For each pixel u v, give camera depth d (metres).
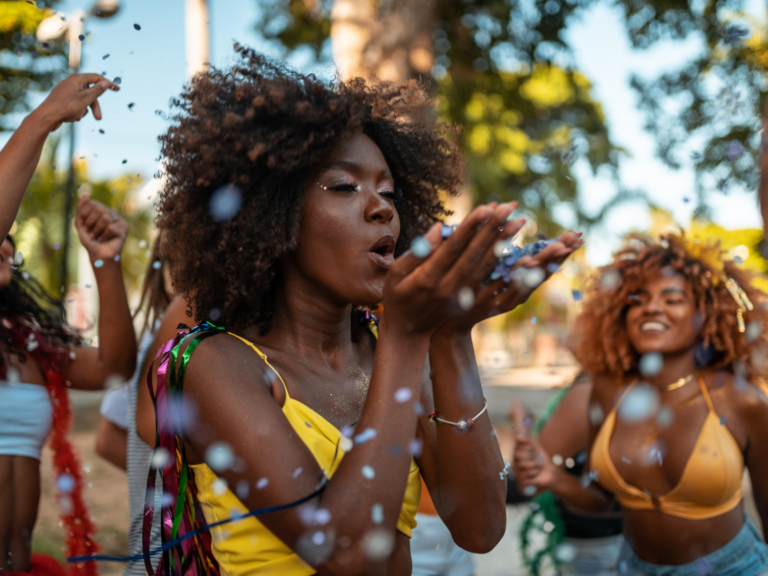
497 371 10.78
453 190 1.33
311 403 0.98
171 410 0.90
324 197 0.99
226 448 0.83
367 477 0.80
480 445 0.96
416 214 1.26
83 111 1.29
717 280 1.86
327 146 0.99
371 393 0.85
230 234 0.99
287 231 1.00
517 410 2.03
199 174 1.02
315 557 0.80
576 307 2.13
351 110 1.01
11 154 1.23
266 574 0.89
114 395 1.97
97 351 1.75
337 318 1.06
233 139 1.00
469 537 1.00
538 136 10.11
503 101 9.09
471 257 0.79
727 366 1.87
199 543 0.94
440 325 0.90
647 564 1.87
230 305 1.01
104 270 1.72
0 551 1.45
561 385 2.27
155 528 1.46
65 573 1.61
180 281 1.07
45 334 1.73
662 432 1.83
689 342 1.84
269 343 1.03
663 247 1.95
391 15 7.23
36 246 6.35
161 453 0.94
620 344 1.93
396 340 0.86
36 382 1.61
